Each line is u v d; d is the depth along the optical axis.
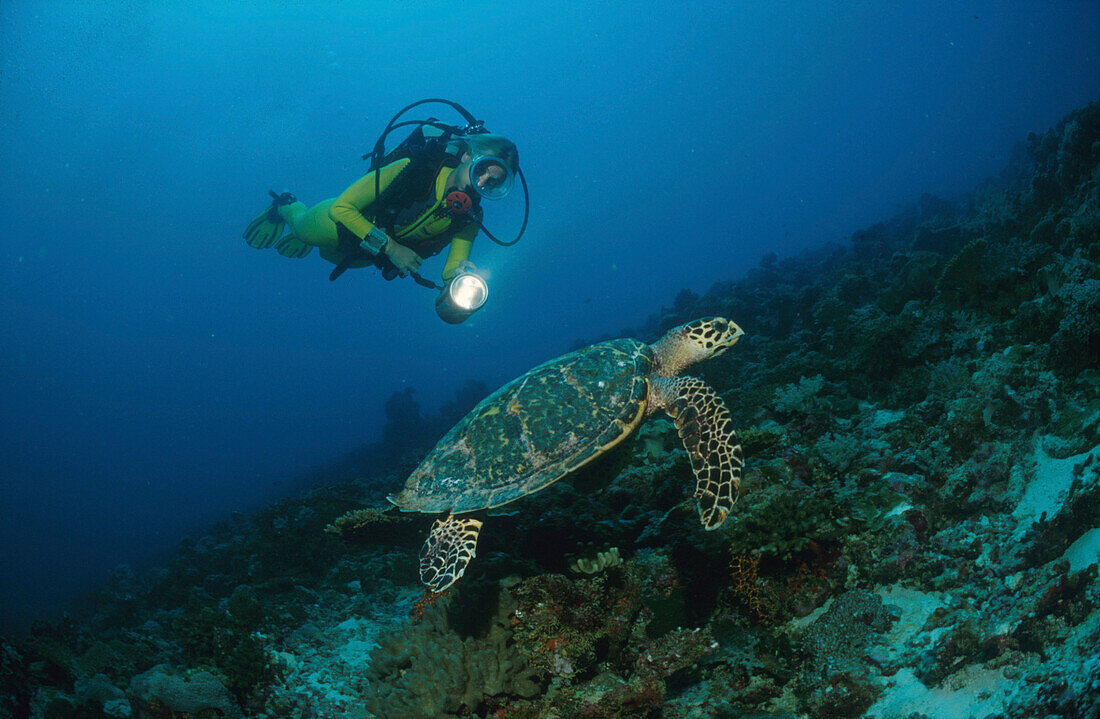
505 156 2.39
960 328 3.14
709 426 2.00
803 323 4.46
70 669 2.46
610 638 2.19
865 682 1.89
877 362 3.16
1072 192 3.72
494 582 2.25
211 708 2.14
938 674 1.82
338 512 3.78
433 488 2.08
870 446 2.58
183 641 2.44
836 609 2.09
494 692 2.08
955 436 2.40
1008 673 1.74
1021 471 2.22
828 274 6.52
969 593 1.98
